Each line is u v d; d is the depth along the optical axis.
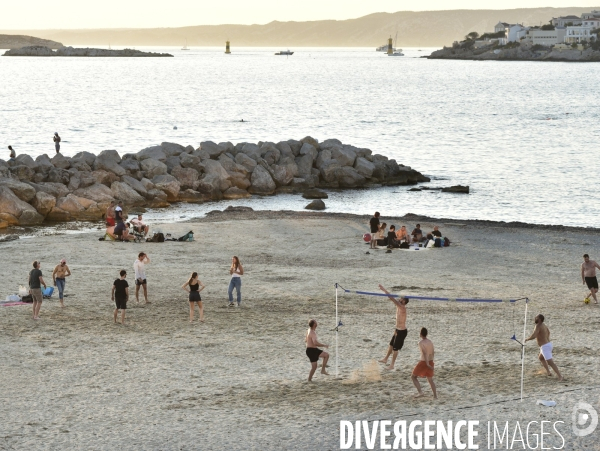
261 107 137.50
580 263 33.75
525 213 50.62
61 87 186.00
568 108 137.62
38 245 35.50
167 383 18.61
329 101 152.75
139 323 23.66
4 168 48.19
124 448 14.91
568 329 23.36
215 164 55.88
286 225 41.16
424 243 36.84
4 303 25.44
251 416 16.50
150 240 36.81
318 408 16.94
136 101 148.25
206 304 25.92
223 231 39.41
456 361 20.25
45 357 20.42
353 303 26.33
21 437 15.44
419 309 25.59
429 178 63.41
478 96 168.12
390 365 19.70
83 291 27.27
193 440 15.27
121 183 49.88
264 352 21.03
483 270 32.00
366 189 58.66
